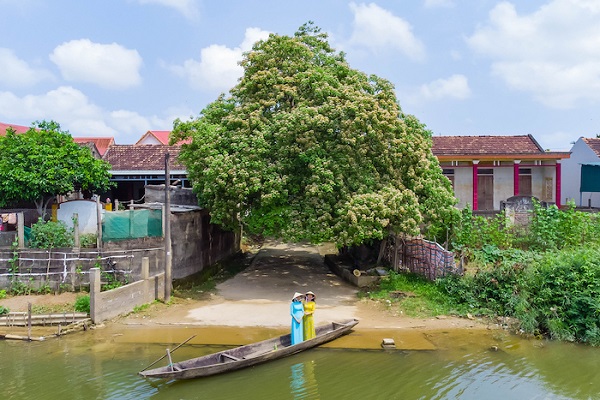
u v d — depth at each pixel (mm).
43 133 20156
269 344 11625
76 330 12984
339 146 16562
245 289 17859
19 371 10453
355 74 19031
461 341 12359
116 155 28219
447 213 17344
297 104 17625
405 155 17312
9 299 15188
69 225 19516
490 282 14805
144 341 12289
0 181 18875
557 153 24375
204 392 9617
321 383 10000
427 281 16922
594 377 10297
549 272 14195
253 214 16672
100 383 9898
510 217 19766
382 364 10898
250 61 19219
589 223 18688
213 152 16469
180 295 16609
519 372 10523
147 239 16422
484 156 24359
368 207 15539
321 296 16781
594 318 12750
